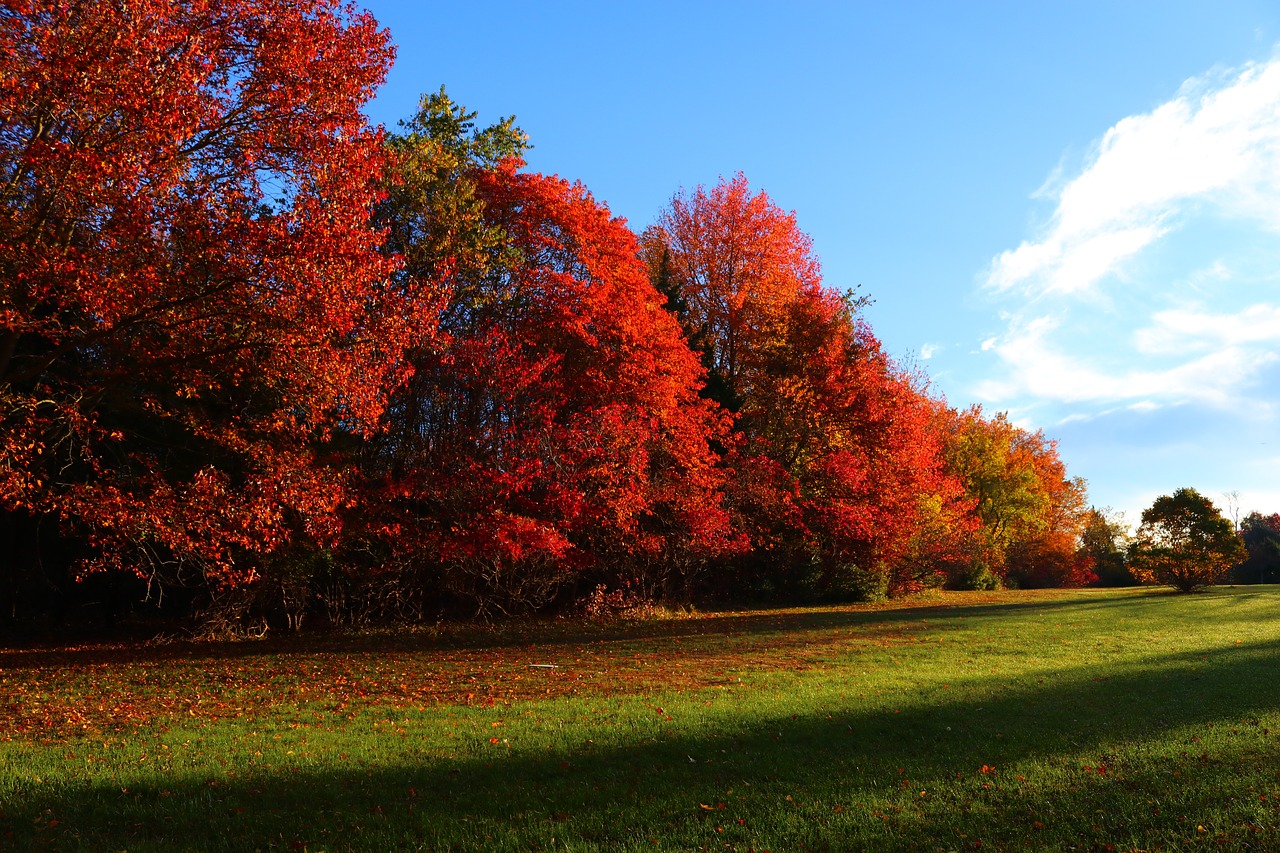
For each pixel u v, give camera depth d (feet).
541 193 98.78
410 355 82.07
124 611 83.20
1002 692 40.27
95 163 40.63
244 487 58.80
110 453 69.26
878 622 85.46
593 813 21.89
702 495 100.12
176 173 45.50
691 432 100.22
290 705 41.83
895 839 19.65
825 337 133.08
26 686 46.73
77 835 20.11
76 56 40.32
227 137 50.88
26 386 61.31
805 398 130.62
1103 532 228.43
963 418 200.44
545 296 94.12
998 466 196.24
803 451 132.98
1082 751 27.37
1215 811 20.81
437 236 84.64
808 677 48.91
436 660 60.39
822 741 30.25
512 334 92.22
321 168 50.78
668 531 102.58
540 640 73.82
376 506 79.97
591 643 70.69
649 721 34.55
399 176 78.13
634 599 97.86
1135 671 45.57
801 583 121.49
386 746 30.50
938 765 26.25
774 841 19.71
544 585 92.12
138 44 42.37
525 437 83.71
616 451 89.10
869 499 126.82
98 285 44.91
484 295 91.50
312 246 47.73
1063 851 18.88
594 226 102.78
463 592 89.51
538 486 87.25
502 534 79.20
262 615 78.95
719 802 22.80
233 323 51.06
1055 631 70.95
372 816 21.71
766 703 38.75
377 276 53.57
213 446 70.23
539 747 29.86
